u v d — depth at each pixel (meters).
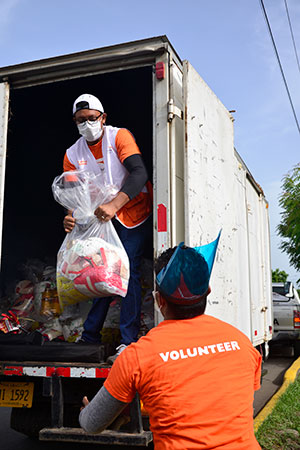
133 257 3.39
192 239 3.26
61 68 3.67
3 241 5.38
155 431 1.45
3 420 5.00
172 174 3.24
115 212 3.16
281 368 8.25
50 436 2.80
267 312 7.15
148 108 5.20
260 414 4.66
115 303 3.91
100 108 3.46
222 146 4.20
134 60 3.47
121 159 3.39
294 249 13.48
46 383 3.02
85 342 3.33
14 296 4.63
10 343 3.24
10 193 5.48
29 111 5.14
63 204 3.33
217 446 1.36
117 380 1.48
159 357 1.47
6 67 3.78
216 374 1.47
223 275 4.01
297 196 12.97
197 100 3.57
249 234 6.12
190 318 1.61
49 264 5.18
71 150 3.65
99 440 2.70
